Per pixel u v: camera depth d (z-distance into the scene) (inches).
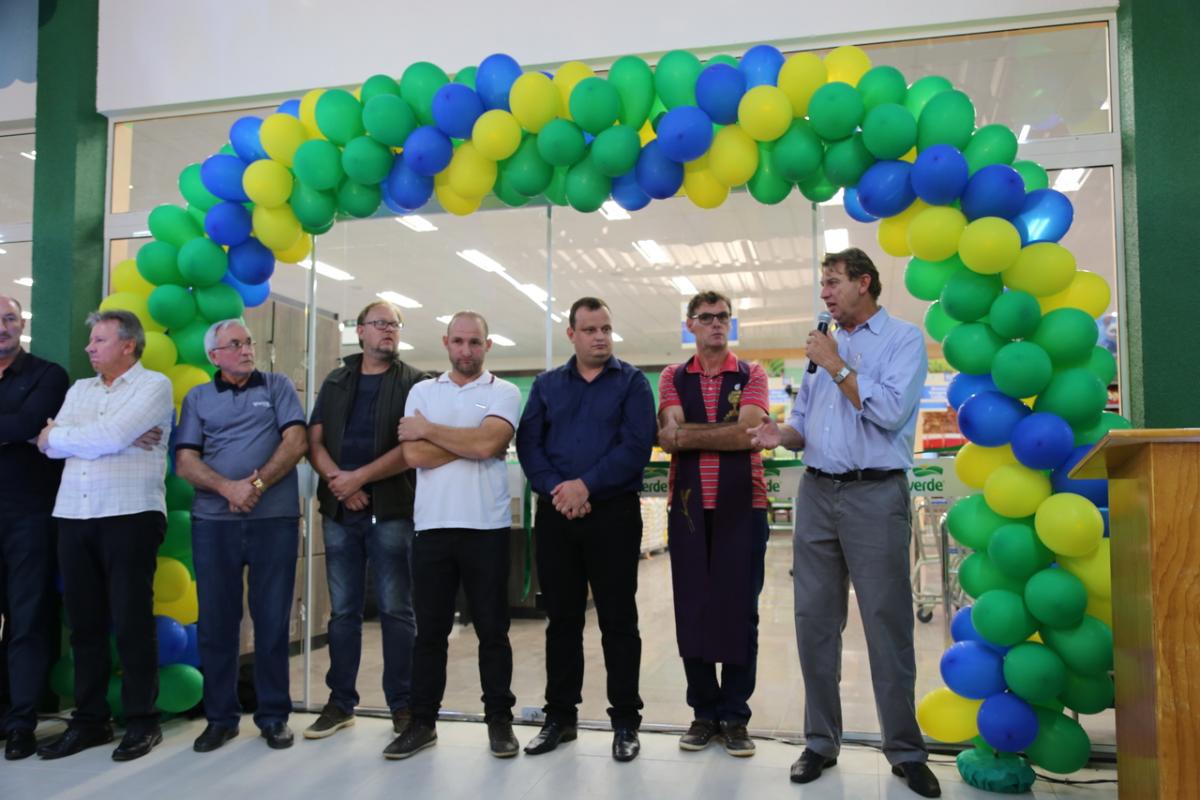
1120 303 128.0
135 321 126.2
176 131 167.0
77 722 125.0
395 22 147.9
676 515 123.8
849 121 106.0
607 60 142.0
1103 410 106.7
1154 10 123.2
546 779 111.0
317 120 121.9
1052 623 101.5
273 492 128.3
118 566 121.3
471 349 126.0
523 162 117.3
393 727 133.0
